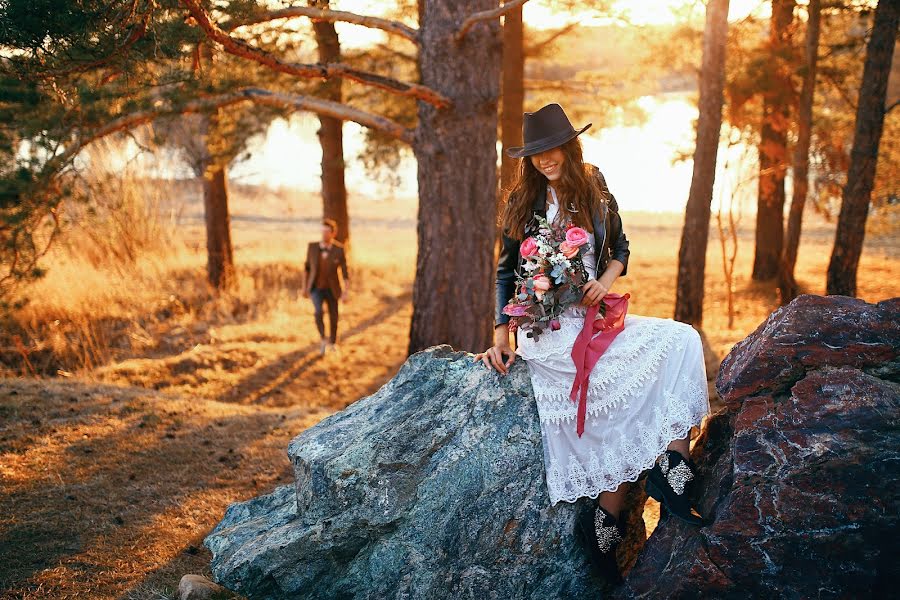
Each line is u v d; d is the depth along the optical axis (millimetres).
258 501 4340
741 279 19406
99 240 16281
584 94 16344
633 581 3279
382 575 3510
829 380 3098
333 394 10734
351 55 14203
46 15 5125
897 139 18078
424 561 3484
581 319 3445
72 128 8227
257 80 11070
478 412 3686
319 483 3654
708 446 3445
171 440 6453
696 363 3336
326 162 17125
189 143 17031
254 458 6148
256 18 7258
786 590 2895
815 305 3330
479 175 9328
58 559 4398
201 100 8609
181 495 5379
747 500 2961
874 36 12336
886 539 2826
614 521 3416
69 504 5133
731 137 16125
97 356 11492
